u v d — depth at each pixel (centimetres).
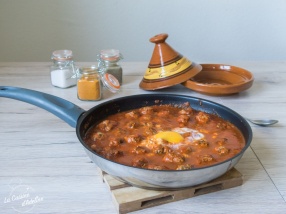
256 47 240
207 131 104
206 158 88
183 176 76
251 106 136
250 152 105
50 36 223
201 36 232
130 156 91
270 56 244
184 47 234
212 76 159
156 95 119
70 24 221
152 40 147
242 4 227
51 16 218
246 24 232
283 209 83
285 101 140
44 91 148
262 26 234
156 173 76
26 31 221
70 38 224
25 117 125
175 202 85
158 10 222
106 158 81
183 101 119
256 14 230
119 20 223
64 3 215
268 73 171
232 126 106
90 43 227
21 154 103
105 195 87
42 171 96
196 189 88
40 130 116
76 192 88
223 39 235
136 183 80
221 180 88
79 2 216
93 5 217
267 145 109
